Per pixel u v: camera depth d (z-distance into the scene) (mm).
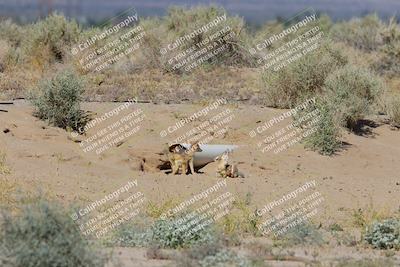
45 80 66688
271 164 61688
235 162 61094
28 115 64750
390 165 64438
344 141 68188
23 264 31547
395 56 101562
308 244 42250
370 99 74562
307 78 74562
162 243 40438
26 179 51156
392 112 74062
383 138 71000
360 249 41594
